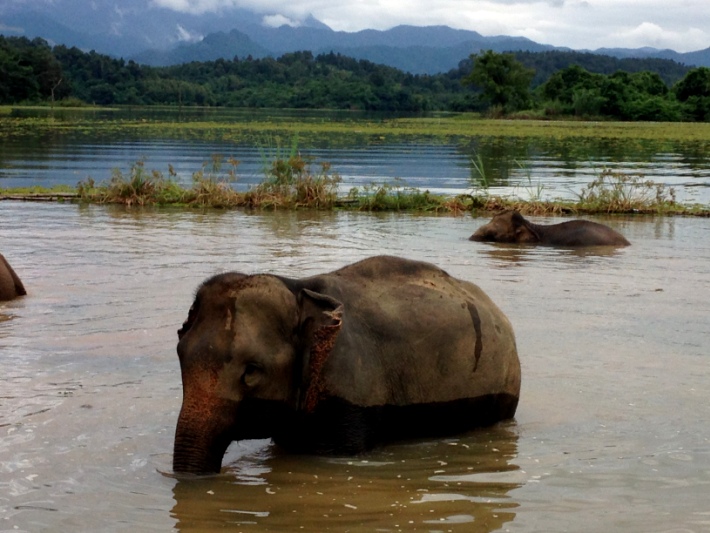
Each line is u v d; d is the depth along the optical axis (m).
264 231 16.52
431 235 16.64
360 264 6.66
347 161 35.00
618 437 6.43
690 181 28.09
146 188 21.30
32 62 129.88
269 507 5.16
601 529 4.89
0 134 50.03
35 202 20.80
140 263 12.67
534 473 5.78
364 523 4.96
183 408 5.41
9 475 5.52
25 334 8.80
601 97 96.12
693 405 7.09
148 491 5.34
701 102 95.56
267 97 152.12
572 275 12.66
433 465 5.93
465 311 6.67
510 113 106.00
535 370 7.97
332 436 6.02
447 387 6.46
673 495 5.38
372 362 6.15
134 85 151.62
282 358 5.54
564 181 27.83
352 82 155.88
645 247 15.74
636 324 9.63
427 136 57.03
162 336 8.75
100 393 7.08
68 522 4.91
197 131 57.22
